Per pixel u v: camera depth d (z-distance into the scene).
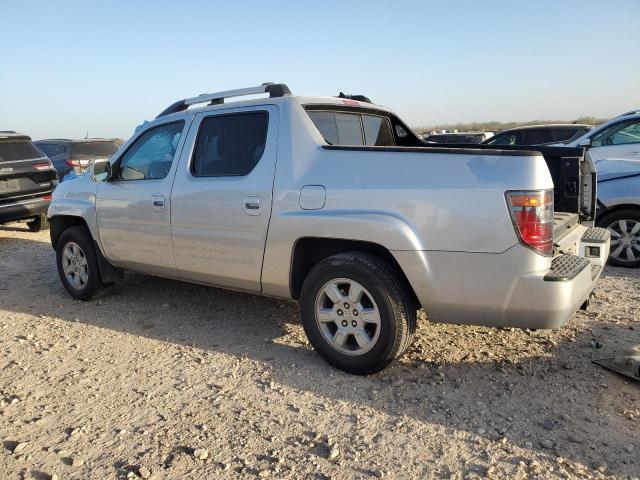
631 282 6.09
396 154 3.63
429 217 3.46
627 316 4.96
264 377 3.87
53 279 6.76
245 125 4.39
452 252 3.43
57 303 5.74
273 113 4.22
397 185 3.57
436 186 3.46
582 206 4.86
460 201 3.39
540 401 3.47
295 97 4.23
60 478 2.79
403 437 3.10
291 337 4.62
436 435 3.12
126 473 2.81
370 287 3.63
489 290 3.39
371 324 3.74
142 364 4.15
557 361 4.04
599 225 6.82
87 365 4.15
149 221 4.91
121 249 5.27
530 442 3.03
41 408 3.50
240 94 4.62
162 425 3.28
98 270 5.61
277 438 3.12
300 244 4.01
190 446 3.05
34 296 6.01
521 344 4.36
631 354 3.84
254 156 4.28
